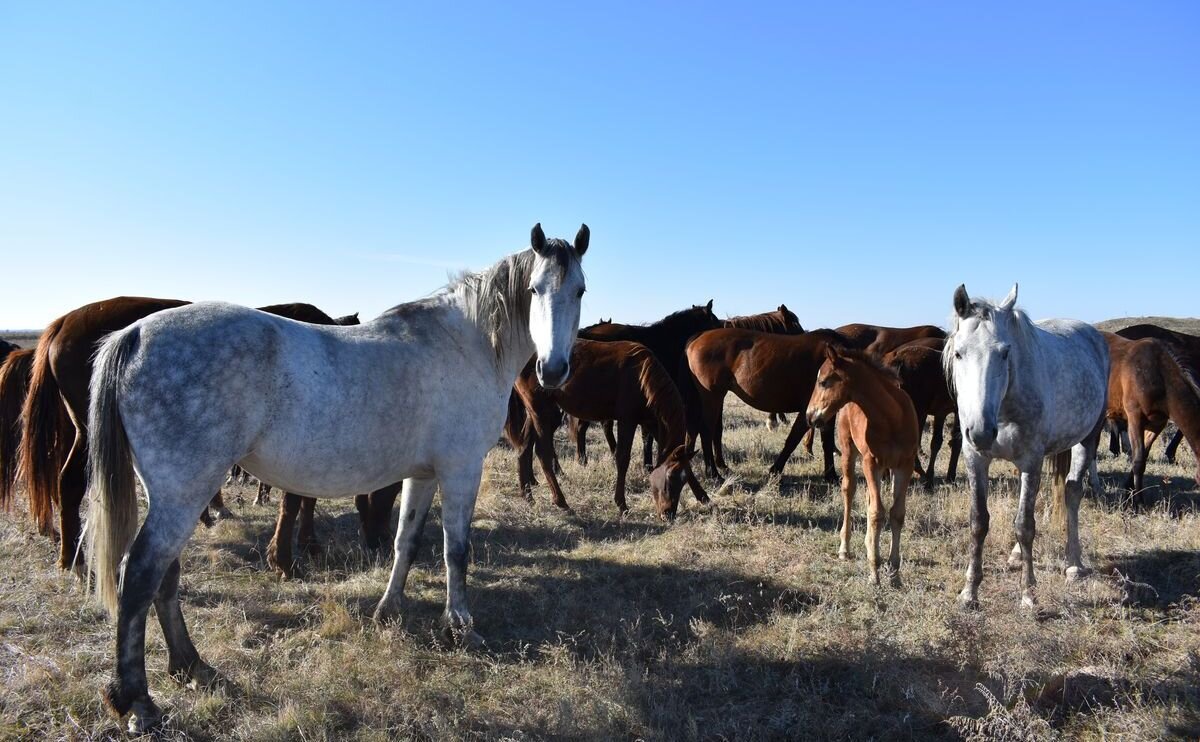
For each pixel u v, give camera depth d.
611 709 3.57
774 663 4.17
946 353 5.09
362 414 3.79
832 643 4.27
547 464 7.88
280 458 3.62
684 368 9.88
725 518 7.29
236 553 6.15
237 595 5.09
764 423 14.86
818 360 8.70
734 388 9.27
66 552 5.12
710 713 3.65
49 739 3.25
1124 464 10.29
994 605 4.89
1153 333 10.57
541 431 7.86
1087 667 3.93
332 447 3.72
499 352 4.39
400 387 3.97
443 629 4.46
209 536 6.57
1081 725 3.45
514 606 5.09
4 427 5.46
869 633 4.32
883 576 5.53
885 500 8.03
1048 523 6.73
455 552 4.41
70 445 5.53
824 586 5.37
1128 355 8.05
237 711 3.57
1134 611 4.85
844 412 6.05
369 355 3.91
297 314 6.75
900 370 8.30
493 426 4.47
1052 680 3.75
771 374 8.86
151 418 3.27
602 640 4.50
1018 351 4.78
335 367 3.74
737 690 3.92
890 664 3.98
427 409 4.12
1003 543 6.36
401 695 3.74
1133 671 3.97
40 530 5.12
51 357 5.00
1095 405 5.57
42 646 4.16
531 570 5.81
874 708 3.68
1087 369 5.58
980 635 4.16
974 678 3.91
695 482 7.91
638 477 9.39
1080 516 7.14
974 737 3.21
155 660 4.04
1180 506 7.80
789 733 3.48
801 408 9.00
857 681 3.94
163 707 3.46
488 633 4.66
